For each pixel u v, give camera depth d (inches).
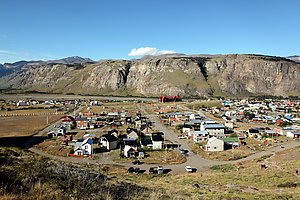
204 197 846.5
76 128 4284.0
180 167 2372.0
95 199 434.0
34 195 392.5
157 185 1322.6
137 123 4566.9
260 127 4503.0
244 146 3216.0
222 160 2630.4
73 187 463.5
